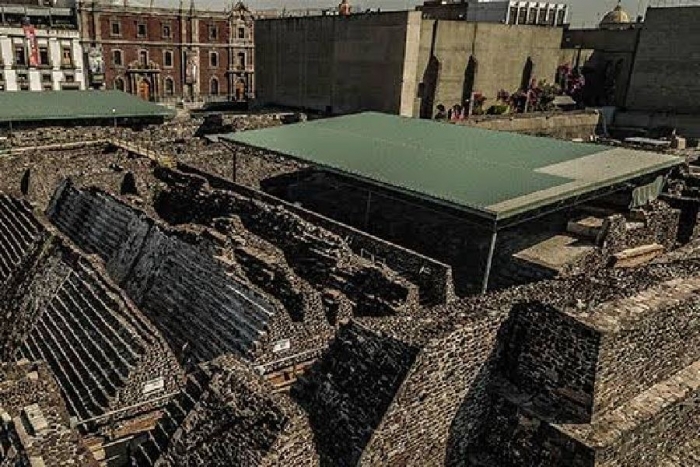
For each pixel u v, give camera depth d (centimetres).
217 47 8431
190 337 2008
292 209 2589
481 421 1395
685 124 6062
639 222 2731
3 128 4462
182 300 2159
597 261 2466
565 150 2947
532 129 5644
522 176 2384
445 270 1977
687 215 2983
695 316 1487
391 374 1216
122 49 7650
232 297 1972
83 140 4456
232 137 3244
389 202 3072
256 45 6688
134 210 2745
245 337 1831
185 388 1456
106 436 1597
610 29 6862
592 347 1234
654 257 2603
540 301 1348
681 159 2902
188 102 7712
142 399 1694
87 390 1742
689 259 1923
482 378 1359
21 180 3431
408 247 2602
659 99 6278
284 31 6231
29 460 1154
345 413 1247
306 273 2225
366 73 5384
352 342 1317
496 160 2677
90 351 1872
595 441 1215
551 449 1266
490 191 2161
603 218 2755
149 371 1697
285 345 1830
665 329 1394
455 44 5497
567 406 1299
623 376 1316
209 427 1267
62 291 2230
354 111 5597
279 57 6406
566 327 1278
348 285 2078
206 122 5122
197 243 2273
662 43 6134
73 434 1247
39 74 7025
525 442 1316
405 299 1908
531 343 1351
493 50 5834
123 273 2538
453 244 2586
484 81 5881
